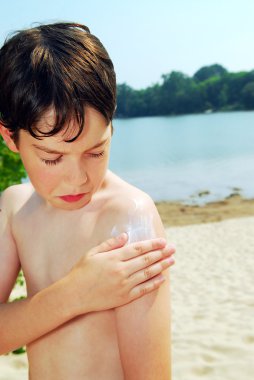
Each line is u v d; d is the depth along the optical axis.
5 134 1.24
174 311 6.46
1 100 1.15
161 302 1.20
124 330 1.18
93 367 1.27
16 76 1.10
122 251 1.16
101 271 1.15
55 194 1.18
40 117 1.07
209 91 101.12
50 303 1.18
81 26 1.26
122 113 105.56
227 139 51.19
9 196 1.59
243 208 17.53
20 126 1.12
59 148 1.10
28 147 1.16
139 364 1.17
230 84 99.56
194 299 6.96
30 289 1.46
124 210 1.28
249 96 97.56
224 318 6.02
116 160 38.41
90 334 1.28
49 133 1.08
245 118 84.06
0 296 1.51
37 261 1.44
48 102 1.06
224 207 17.97
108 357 1.27
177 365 4.76
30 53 1.12
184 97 102.25
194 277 8.17
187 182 25.53
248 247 10.39
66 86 1.07
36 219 1.47
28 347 1.40
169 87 103.56
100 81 1.11
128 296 1.15
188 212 17.39
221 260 9.33
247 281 7.69
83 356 1.28
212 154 38.91
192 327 5.77
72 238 1.37
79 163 1.13
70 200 1.19
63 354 1.30
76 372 1.27
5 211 1.56
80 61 1.11
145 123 89.12
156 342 1.17
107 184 1.39
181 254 10.14
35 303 1.21
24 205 1.53
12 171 5.16
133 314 1.17
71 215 1.40
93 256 1.17
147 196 1.33
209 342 5.26
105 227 1.30
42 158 1.14
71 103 1.06
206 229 13.16
